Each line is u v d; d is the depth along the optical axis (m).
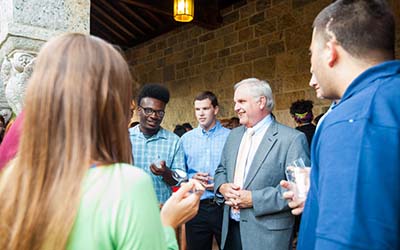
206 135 2.71
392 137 0.65
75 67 0.65
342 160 0.68
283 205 1.68
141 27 7.29
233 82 5.86
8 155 0.88
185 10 4.31
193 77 6.61
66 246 0.59
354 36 0.79
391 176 0.64
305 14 4.85
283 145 1.79
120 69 0.69
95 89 0.65
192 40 6.62
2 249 0.61
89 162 0.63
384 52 0.79
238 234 1.97
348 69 0.81
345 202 0.65
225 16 5.99
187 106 6.74
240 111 1.93
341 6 0.82
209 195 2.42
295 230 2.30
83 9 1.76
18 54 1.54
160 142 2.12
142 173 0.67
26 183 0.62
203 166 2.64
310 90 4.79
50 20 1.65
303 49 4.87
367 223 0.62
